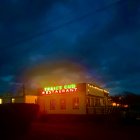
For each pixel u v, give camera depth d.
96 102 34.69
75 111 31.50
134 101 49.25
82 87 31.42
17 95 42.84
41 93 35.44
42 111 33.50
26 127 14.57
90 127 24.31
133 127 24.59
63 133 19.09
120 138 16.47
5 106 13.77
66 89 32.84
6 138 13.46
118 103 48.38
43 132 19.42
